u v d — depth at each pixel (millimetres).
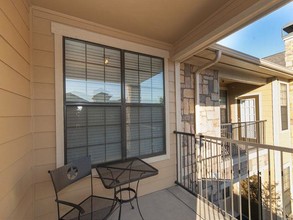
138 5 2018
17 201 1457
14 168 1403
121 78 2596
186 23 2418
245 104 6395
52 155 2043
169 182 2979
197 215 2139
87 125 2324
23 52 1694
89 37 2338
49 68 2059
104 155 2436
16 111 1476
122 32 2615
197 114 3547
